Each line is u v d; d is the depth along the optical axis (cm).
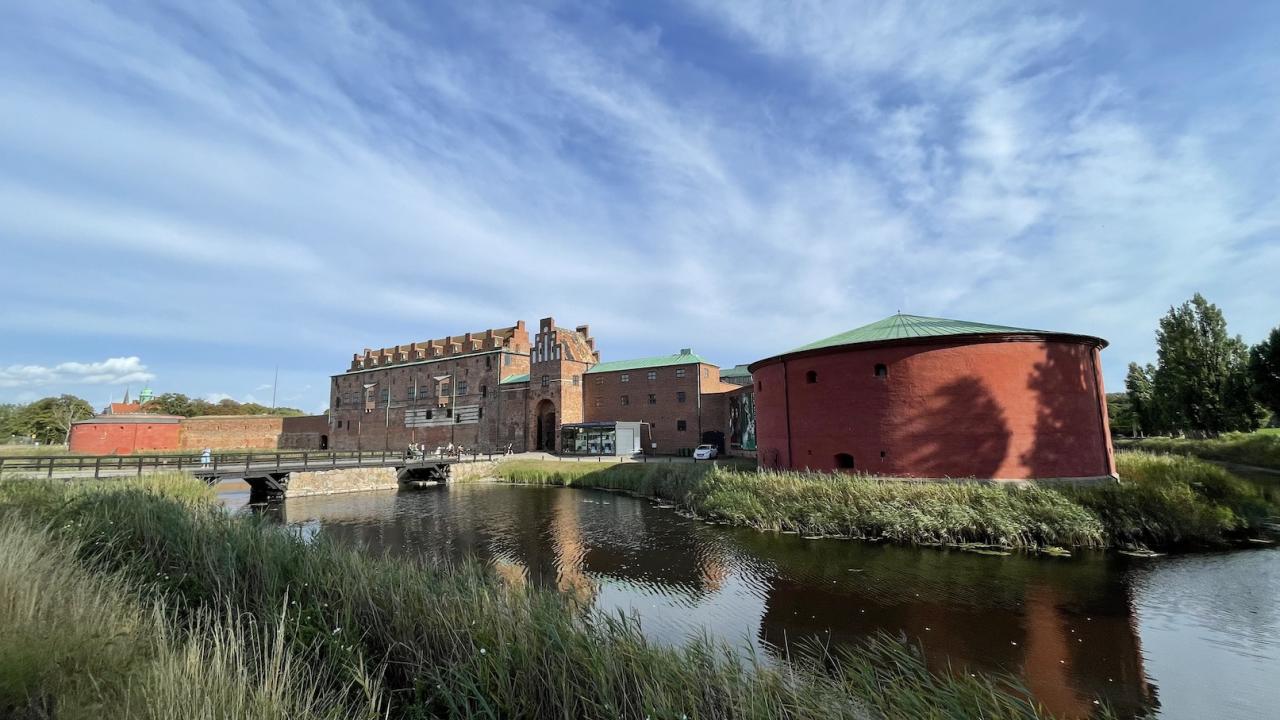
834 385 2453
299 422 7944
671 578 1498
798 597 1301
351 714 553
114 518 1252
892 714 577
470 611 755
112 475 2647
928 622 1125
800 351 2583
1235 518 1725
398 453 4644
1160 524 1661
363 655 682
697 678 595
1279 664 918
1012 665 932
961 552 1653
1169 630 1059
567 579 1512
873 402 2336
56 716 425
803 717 546
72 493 1614
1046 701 816
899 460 2250
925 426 2220
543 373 5509
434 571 1062
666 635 1082
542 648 662
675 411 4941
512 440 5666
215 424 7400
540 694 617
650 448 5041
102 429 6294
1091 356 2317
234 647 521
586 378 5572
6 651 460
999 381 2170
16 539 793
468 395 6112
